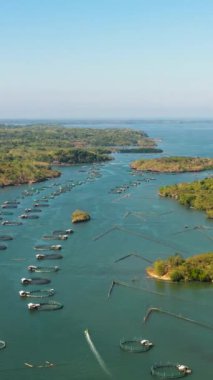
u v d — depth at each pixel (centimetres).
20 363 10531
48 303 13250
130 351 10906
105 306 13188
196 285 14662
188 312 12800
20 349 11056
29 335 11656
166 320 12406
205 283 14812
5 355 10831
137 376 10050
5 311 12862
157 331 11838
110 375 10100
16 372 10231
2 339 11475
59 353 10881
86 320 12369
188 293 14062
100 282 14838
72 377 10044
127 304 13325
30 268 15788
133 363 10500
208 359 10662
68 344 11256
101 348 11075
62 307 13088
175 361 10569
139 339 11419
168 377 9994
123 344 11175
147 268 15788
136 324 12181
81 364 10494
